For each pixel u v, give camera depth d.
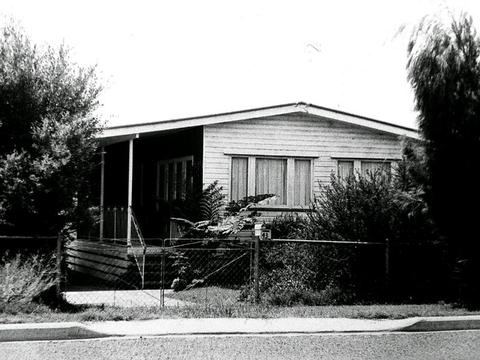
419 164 13.12
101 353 8.23
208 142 18.02
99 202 19.70
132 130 16.67
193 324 9.95
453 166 12.53
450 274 13.38
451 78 12.32
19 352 8.20
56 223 11.46
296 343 8.99
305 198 18.77
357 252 13.31
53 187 11.14
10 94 11.35
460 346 8.98
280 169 18.69
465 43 12.45
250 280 13.31
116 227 17.98
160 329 9.58
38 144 11.16
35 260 10.65
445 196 12.73
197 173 17.73
